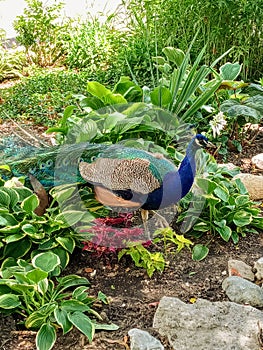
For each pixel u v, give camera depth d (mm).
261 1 5223
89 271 3197
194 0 5352
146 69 5867
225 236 3428
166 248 3414
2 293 2781
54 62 7297
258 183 4023
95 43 6809
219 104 4758
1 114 5520
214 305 2830
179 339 2637
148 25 5906
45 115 5488
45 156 3352
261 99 4469
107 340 2662
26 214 3180
